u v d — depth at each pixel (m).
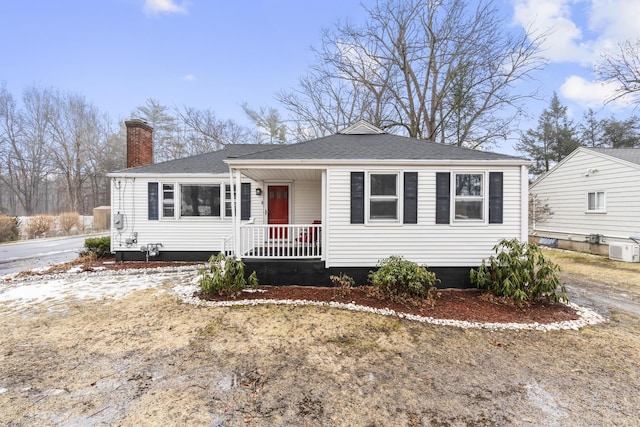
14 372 3.37
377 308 5.59
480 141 17.59
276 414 2.74
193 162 10.59
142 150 11.13
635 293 6.75
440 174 6.75
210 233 9.80
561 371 3.53
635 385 3.26
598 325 4.91
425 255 6.80
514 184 6.72
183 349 3.97
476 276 6.49
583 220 12.47
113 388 3.09
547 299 5.82
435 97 18.00
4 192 32.16
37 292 6.51
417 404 2.91
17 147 31.20
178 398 2.94
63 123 31.33
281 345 4.13
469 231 6.77
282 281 6.89
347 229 6.81
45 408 2.77
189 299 6.00
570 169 13.15
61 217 19.97
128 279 7.68
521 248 5.89
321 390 3.12
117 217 9.56
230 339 4.29
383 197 6.80
